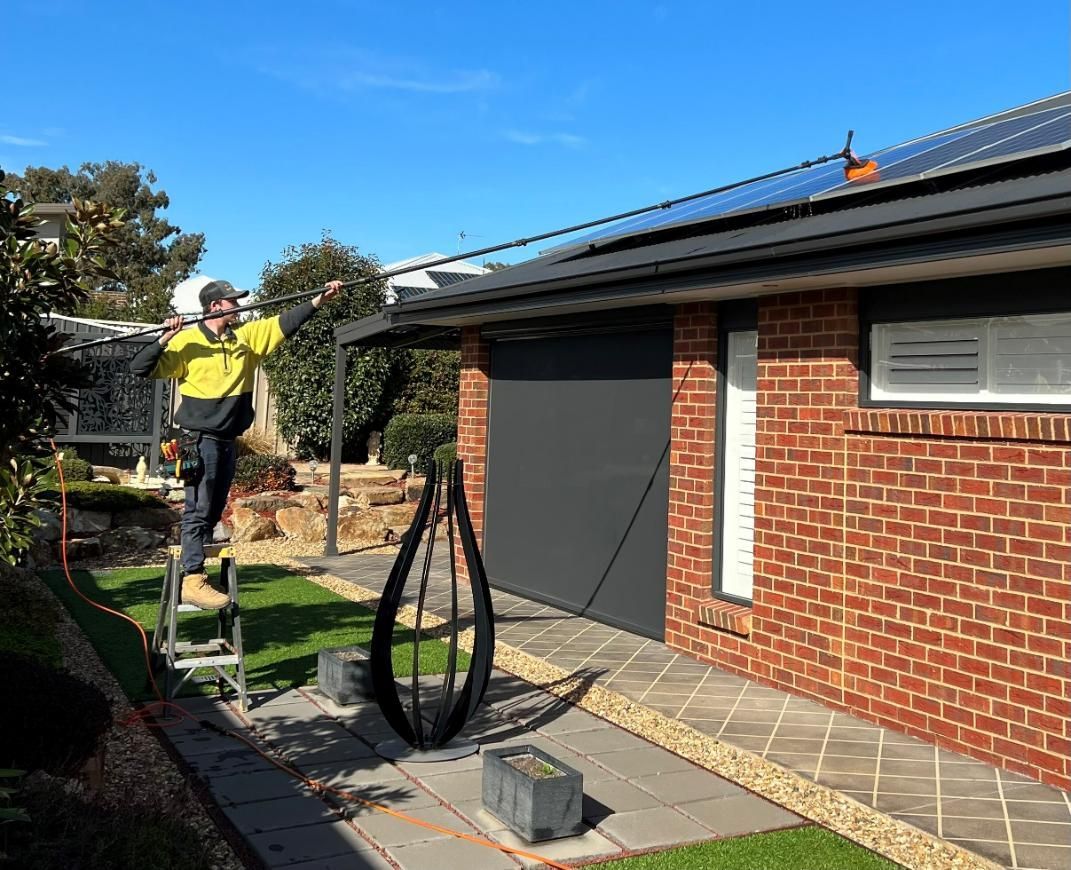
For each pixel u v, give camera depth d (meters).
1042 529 4.87
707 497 7.19
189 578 5.95
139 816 3.63
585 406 8.76
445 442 17.47
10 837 3.18
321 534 12.77
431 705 6.04
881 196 5.81
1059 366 5.00
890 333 5.89
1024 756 4.93
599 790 4.71
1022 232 4.24
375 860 3.90
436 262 5.73
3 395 3.28
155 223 55.94
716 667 6.99
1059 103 7.30
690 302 7.30
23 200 3.34
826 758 5.16
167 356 5.73
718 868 3.88
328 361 17.97
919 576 5.49
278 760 5.02
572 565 8.88
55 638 7.28
